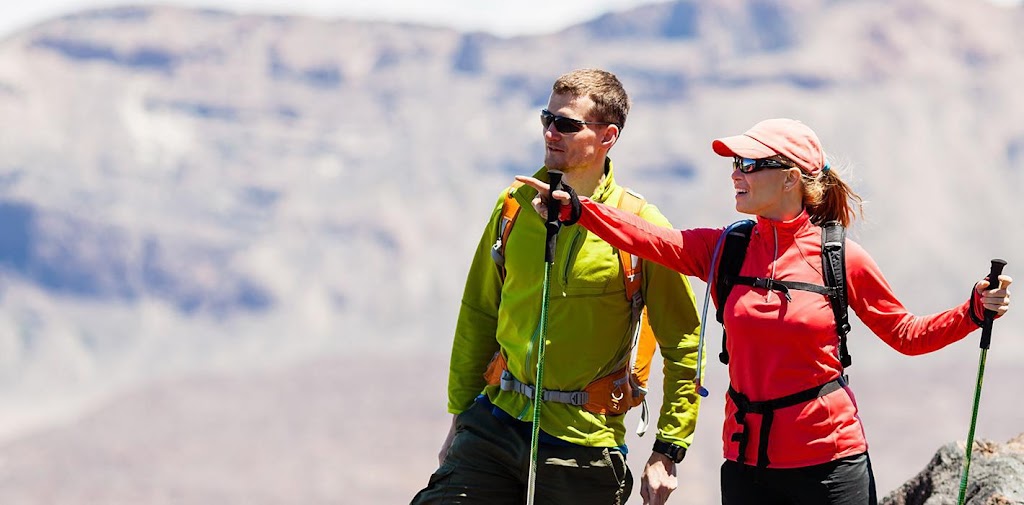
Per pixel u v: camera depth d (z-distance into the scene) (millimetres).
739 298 8859
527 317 9953
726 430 9070
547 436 9820
